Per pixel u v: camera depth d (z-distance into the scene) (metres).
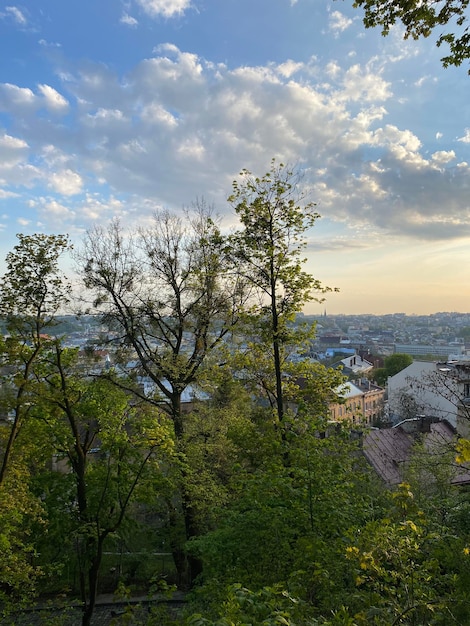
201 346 19.58
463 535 8.48
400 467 20.05
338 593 6.16
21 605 15.26
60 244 15.11
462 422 14.87
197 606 8.69
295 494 8.02
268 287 15.48
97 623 17.48
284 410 16.34
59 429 17.72
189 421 19.50
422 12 5.78
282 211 15.27
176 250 20.33
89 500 17.77
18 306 14.59
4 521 14.38
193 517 18.02
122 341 19.94
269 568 7.79
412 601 4.66
